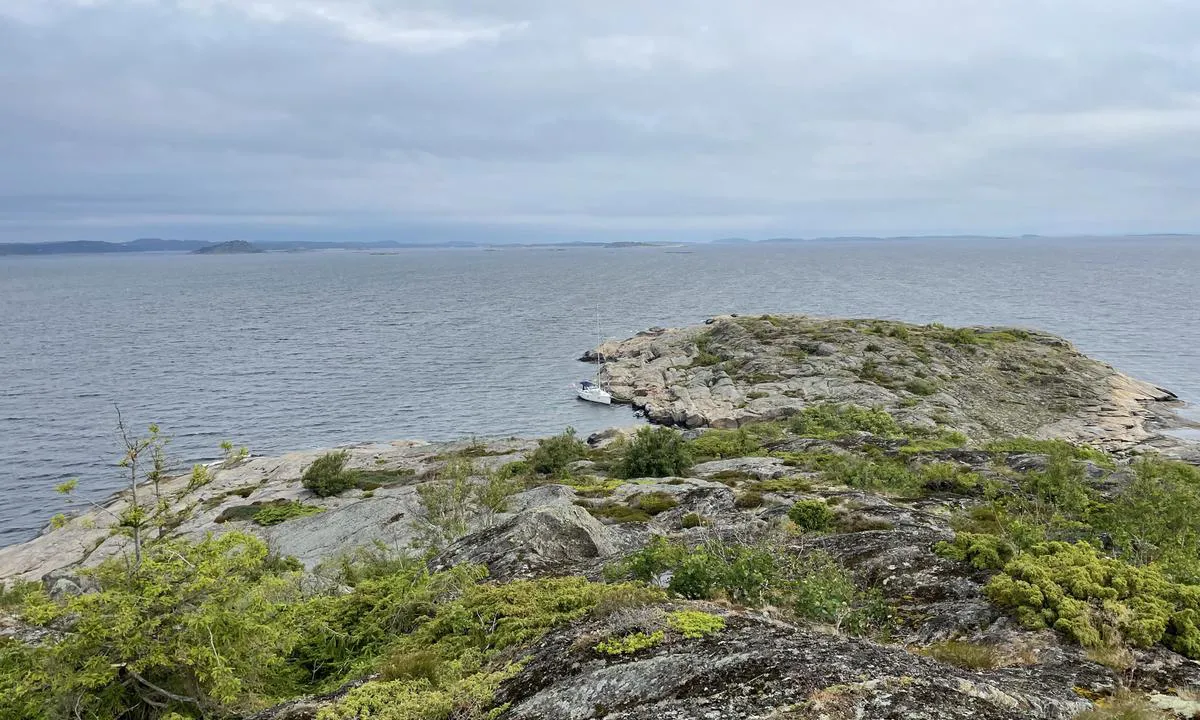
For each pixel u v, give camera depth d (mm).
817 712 5715
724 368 86000
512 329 142625
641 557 12656
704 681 6598
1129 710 6168
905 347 84812
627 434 64125
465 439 64438
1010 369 79938
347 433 72938
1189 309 159125
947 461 35594
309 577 21344
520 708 7211
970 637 9094
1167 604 8797
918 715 5684
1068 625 8609
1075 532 16125
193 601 11461
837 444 44094
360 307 187875
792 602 10195
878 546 13344
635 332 136750
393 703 8164
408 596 13938
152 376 97562
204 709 10844
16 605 19750
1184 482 24391
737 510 25594
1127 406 71438
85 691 10586
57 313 180250
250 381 94812
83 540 39094
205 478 14234
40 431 70688
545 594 11672
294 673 12875
